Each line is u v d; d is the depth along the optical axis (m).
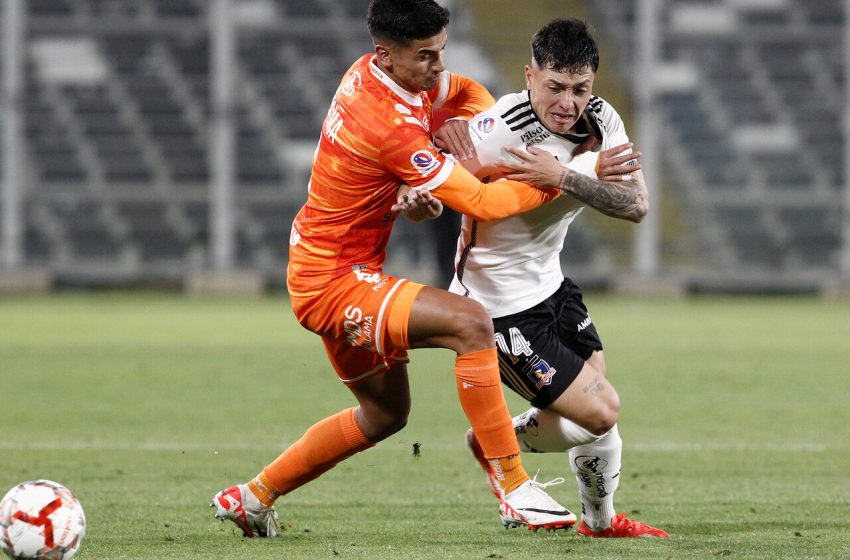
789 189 86.06
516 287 15.48
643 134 76.69
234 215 80.44
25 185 83.00
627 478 20.50
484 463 15.70
